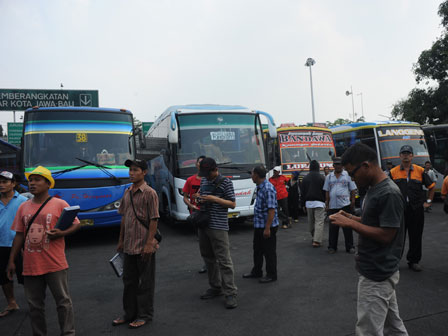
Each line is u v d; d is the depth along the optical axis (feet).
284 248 24.20
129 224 12.76
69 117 27.25
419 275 17.19
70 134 26.86
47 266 10.80
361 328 8.30
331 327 12.05
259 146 32.17
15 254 11.30
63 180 25.36
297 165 40.47
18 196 14.49
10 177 14.05
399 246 8.23
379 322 8.13
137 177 12.76
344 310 13.41
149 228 12.53
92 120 27.61
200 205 14.58
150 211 12.56
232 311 13.71
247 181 30.73
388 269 8.07
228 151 31.09
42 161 25.91
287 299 14.73
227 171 30.40
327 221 35.60
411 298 14.25
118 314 13.87
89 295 16.11
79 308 14.55
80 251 25.49
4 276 14.03
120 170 26.91
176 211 30.53
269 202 16.74
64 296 11.03
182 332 12.10
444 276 16.94
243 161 31.22
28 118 26.89
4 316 13.93
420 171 17.95
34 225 10.92
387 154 43.91
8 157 27.32
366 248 8.33
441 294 14.60
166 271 19.60
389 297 8.24
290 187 35.78
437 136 47.83
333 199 23.00
